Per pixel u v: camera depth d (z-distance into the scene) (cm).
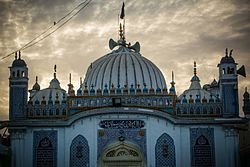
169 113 2555
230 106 2519
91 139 2528
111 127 2538
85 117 2542
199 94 2789
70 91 2595
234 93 2538
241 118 2488
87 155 2514
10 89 2575
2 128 2530
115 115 2544
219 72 2600
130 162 2516
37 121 2520
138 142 2522
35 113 2588
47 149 2528
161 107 2562
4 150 2389
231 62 2564
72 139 2533
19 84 2578
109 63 2922
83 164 2509
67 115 2567
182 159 2498
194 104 2570
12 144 2498
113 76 2827
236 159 2467
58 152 2525
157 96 2572
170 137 2523
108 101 2562
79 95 2583
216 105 2564
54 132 2547
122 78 2812
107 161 2516
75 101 2580
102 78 2841
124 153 2530
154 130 2531
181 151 2506
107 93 2580
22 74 2594
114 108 2522
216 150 2503
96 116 2545
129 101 2559
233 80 2548
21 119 2536
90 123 2544
